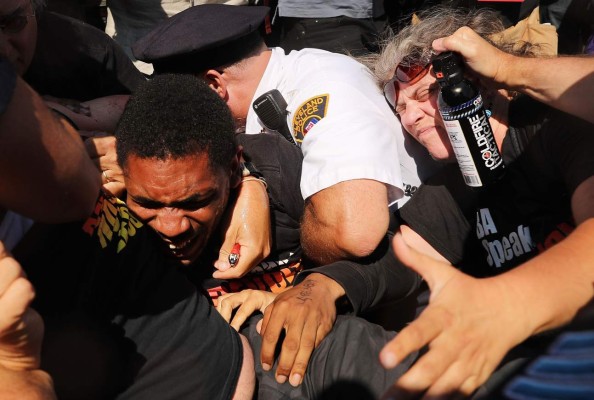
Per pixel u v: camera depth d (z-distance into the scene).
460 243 2.02
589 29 2.91
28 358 1.09
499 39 2.04
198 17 2.41
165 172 1.62
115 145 1.70
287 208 2.07
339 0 3.36
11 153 1.05
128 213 1.49
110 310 1.40
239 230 1.89
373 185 2.02
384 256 2.01
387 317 2.17
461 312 1.04
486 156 1.79
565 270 1.13
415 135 2.06
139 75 2.49
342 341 1.60
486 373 1.05
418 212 2.04
